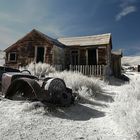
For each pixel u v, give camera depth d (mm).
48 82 6391
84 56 21531
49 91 6258
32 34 22094
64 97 6742
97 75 18172
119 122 5191
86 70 19406
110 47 23125
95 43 20859
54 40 22781
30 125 4734
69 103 6781
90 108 7062
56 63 21016
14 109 5711
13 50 22906
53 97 6406
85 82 9719
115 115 5648
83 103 7680
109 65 21297
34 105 5867
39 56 22781
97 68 18406
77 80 9547
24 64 22109
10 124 4664
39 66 15102
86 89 9164
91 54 22391
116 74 24656
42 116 5430
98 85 10430
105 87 13562
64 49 22594
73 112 6293
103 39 21328
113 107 6512
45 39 21266
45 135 4309
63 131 4621
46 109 5852
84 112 6461
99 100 8742
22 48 22453
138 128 3973
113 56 25000
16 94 6773
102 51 20531
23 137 4105
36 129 4566
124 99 6742
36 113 5547
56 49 21141
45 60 20969
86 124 5289
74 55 22484
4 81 7203
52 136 4297
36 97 6043
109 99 9078
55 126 4887
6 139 3943
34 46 21875
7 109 5684
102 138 4379
